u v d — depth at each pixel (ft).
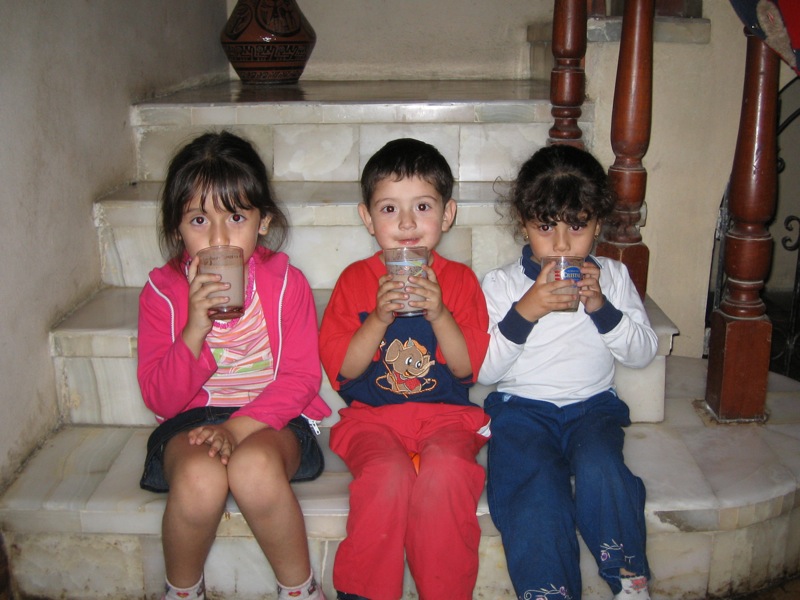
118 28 8.18
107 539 5.92
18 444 6.22
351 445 5.93
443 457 5.46
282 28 10.87
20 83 6.19
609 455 5.61
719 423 7.00
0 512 5.82
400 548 5.44
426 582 5.39
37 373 6.48
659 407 6.93
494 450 5.93
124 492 5.91
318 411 6.25
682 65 7.89
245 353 6.01
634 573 5.43
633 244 7.27
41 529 5.86
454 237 7.47
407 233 5.82
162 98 9.18
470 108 8.28
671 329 6.74
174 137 8.51
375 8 12.18
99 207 7.51
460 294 6.19
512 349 5.98
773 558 6.26
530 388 6.26
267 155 8.50
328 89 10.60
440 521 5.35
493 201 7.39
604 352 6.28
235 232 5.62
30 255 6.35
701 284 8.68
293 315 6.03
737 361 6.88
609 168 7.27
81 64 7.27
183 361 5.50
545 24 11.01
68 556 5.98
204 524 5.29
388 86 10.99
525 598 5.32
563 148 6.06
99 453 6.45
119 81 8.17
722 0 7.78
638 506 5.63
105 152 7.80
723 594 6.16
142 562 5.96
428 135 8.34
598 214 5.87
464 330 5.95
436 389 6.07
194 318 5.41
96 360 6.72
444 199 5.95
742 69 7.91
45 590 6.08
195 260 5.52
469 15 12.16
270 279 5.97
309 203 7.41
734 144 8.14
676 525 5.84
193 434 5.40
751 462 6.38
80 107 7.25
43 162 6.55
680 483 6.05
